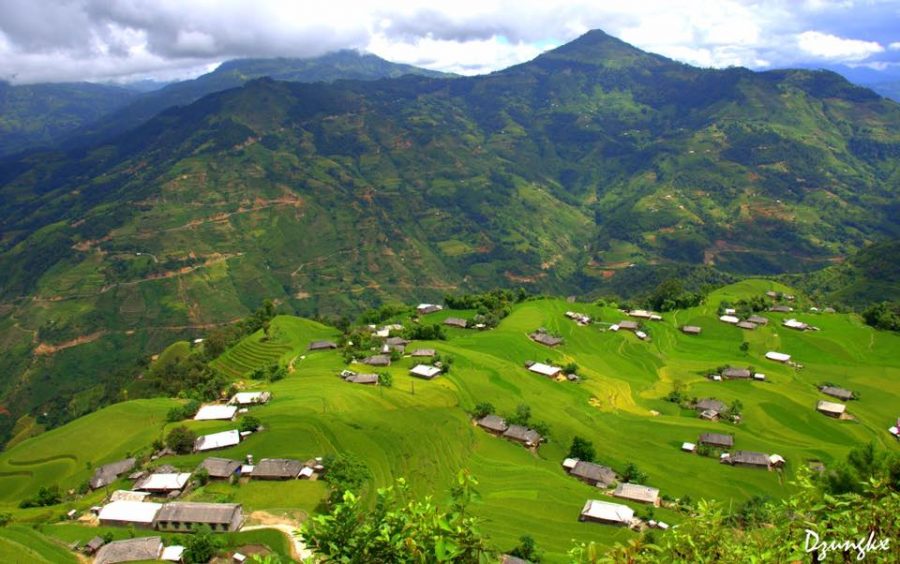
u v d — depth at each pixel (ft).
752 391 439.22
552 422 380.78
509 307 647.97
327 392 392.88
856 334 547.08
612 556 54.54
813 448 354.54
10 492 310.65
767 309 625.41
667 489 307.78
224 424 343.87
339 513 48.01
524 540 226.17
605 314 628.28
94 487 288.51
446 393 408.46
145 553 207.72
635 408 421.18
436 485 291.58
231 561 209.15
